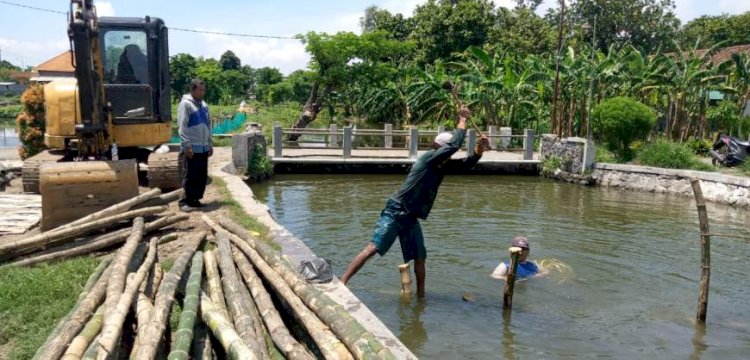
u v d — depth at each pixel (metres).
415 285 6.22
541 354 4.69
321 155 16.94
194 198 7.46
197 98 7.24
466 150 17.86
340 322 3.70
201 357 3.38
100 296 4.01
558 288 6.24
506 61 23.03
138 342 3.28
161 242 5.80
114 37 8.79
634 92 20.61
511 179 16.06
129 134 8.71
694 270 7.13
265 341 3.76
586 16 38.34
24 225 6.30
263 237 6.03
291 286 4.39
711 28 39.41
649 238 8.91
